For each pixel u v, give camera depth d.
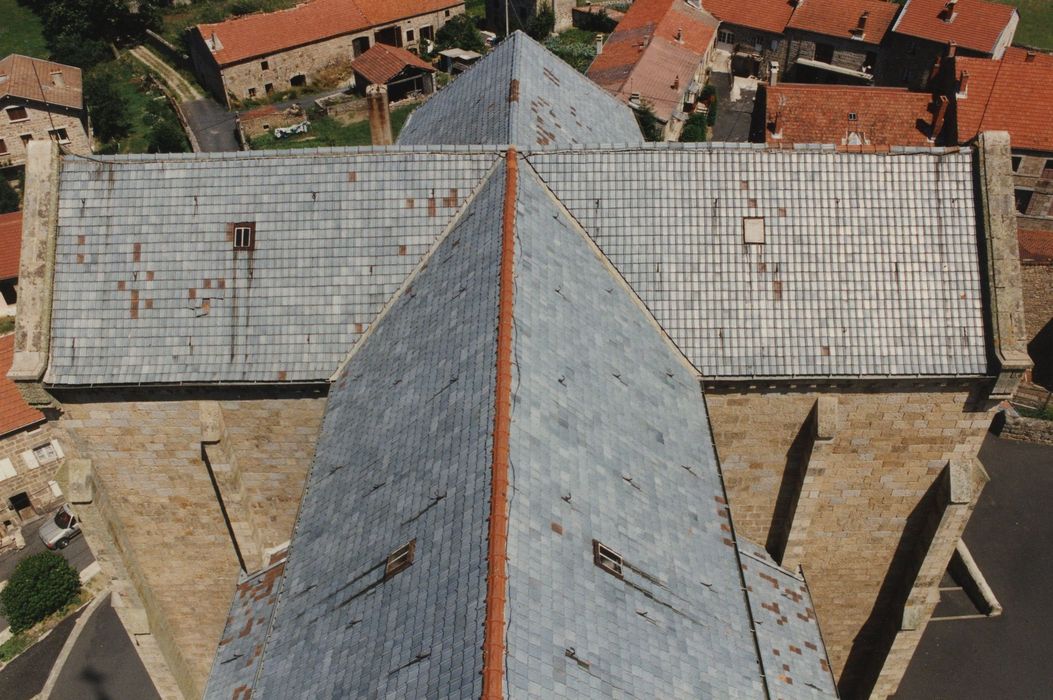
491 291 27.03
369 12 112.69
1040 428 57.88
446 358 26.59
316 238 33.19
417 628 19.52
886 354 31.59
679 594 23.11
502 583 18.47
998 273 31.42
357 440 27.94
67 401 32.75
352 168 33.69
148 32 125.50
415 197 33.66
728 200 33.00
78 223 32.84
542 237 30.50
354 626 21.56
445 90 50.91
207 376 32.00
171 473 35.22
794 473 34.97
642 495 24.91
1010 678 43.59
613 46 95.75
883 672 40.09
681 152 33.38
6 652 48.31
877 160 32.78
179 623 40.59
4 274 74.44
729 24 104.19
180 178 33.31
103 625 48.47
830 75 100.25
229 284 32.78
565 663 18.31
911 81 94.69
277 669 22.83
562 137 39.38
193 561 38.22
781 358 31.75
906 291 32.06
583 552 21.36
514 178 31.89
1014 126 73.69
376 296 32.97
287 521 37.28
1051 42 111.06
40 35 128.62
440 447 23.66
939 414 32.75
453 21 114.38
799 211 32.75
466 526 20.53
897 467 34.28
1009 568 49.62
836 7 98.69
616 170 33.44
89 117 101.69
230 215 33.19
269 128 96.25
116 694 44.50
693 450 28.55
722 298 32.38
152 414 33.22
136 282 32.66
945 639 45.66
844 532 36.47
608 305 30.89
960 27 90.56
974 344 31.55
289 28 108.19
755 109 80.75
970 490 33.22
